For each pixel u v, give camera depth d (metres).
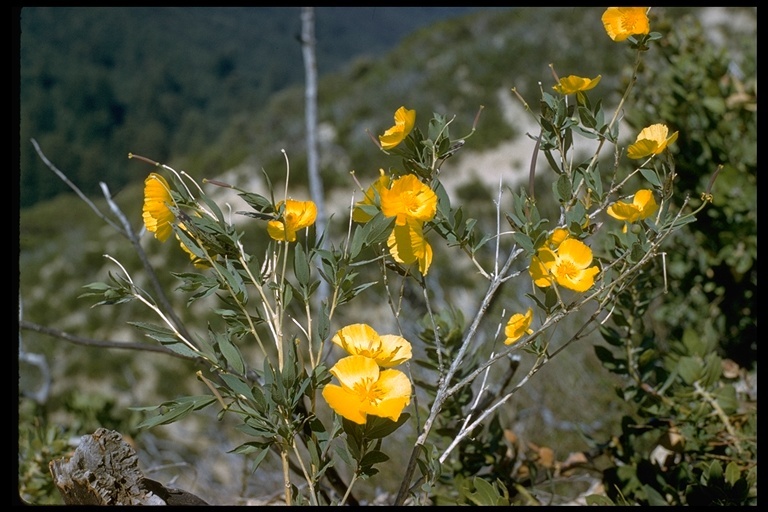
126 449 0.92
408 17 96.81
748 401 1.27
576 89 0.90
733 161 1.71
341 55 84.06
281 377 0.82
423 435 0.88
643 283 1.17
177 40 74.56
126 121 64.00
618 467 1.22
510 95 10.48
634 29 0.92
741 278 1.54
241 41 78.94
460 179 9.20
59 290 10.50
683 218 0.88
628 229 0.90
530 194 0.90
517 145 9.47
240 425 0.82
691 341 1.26
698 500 1.08
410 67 12.50
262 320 0.86
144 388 6.86
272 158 11.30
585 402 1.86
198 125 66.88
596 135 0.90
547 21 11.12
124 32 70.94
